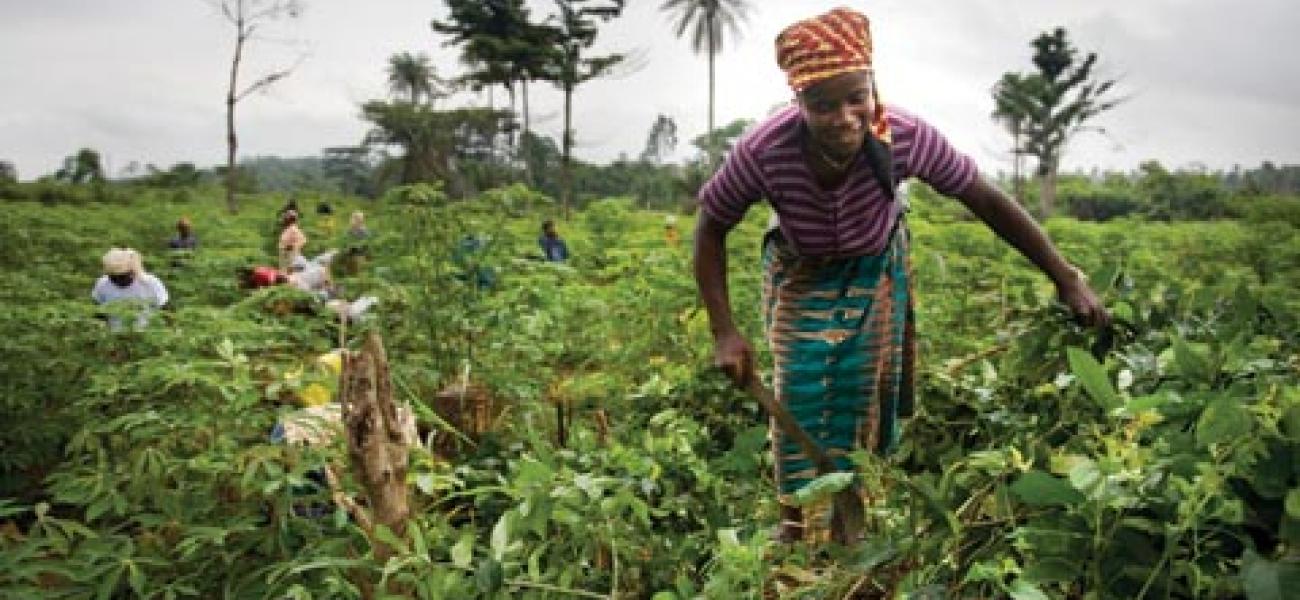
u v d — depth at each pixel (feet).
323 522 11.33
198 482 11.65
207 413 12.46
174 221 79.77
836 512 11.10
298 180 249.96
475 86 163.02
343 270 27.91
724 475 13.20
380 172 166.30
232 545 11.11
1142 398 7.99
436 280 20.31
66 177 183.62
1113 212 191.83
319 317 19.34
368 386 9.20
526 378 18.61
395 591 9.15
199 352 15.48
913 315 12.51
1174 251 58.59
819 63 10.23
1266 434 7.21
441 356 19.38
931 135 11.28
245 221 84.23
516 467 10.13
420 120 160.56
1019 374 13.23
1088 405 11.17
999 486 8.16
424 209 20.63
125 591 10.87
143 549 10.98
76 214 76.95
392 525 9.37
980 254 38.65
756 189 11.32
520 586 8.75
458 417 16.16
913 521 8.45
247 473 10.53
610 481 9.31
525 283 21.25
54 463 17.92
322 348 18.57
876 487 9.27
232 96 103.35
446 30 159.43
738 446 11.00
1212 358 9.80
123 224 74.79
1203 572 7.23
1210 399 8.16
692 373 16.46
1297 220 77.20
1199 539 7.23
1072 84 188.65
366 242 21.70
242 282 33.04
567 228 74.28
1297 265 52.70
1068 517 7.48
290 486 10.57
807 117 10.52
